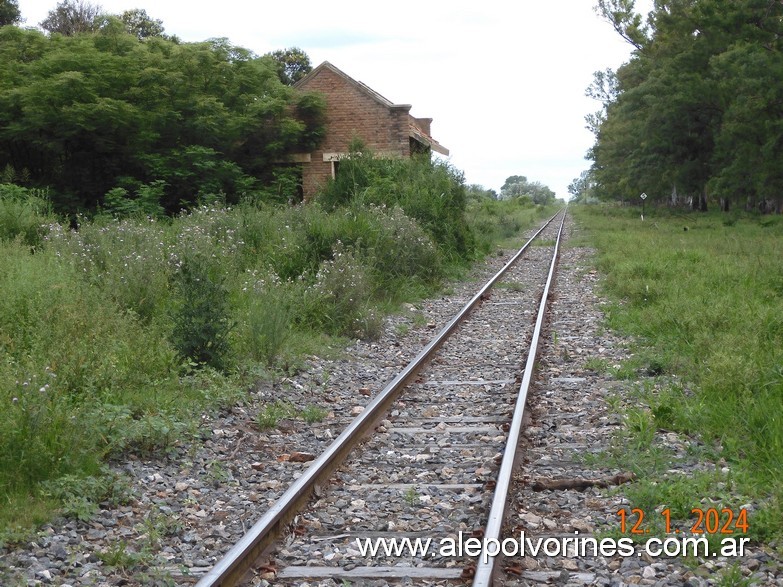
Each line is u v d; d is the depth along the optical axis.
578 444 7.30
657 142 50.69
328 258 16.75
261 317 10.85
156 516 5.80
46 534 5.43
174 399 8.38
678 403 8.13
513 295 18.00
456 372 10.45
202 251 13.88
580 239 36.09
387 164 25.22
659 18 41.12
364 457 7.12
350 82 30.64
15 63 27.50
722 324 11.94
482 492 6.16
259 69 29.89
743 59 33.50
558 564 4.96
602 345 11.93
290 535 5.41
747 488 5.96
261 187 29.25
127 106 25.48
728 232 34.72
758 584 4.61
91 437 6.76
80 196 26.70
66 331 8.67
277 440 7.85
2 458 6.25
